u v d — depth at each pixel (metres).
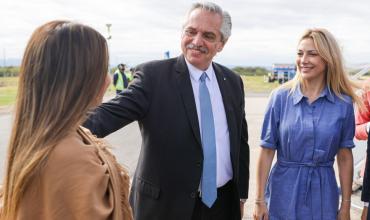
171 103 2.12
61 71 1.17
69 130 1.17
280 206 2.47
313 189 2.39
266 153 2.59
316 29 2.40
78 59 1.19
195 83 2.23
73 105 1.18
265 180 2.60
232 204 2.41
